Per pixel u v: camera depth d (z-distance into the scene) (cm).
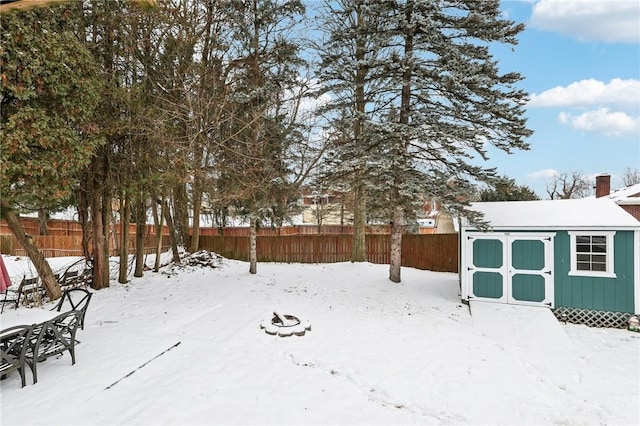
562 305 926
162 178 963
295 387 522
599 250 901
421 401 511
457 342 724
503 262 977
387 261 1631
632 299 864
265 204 1301
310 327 781
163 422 422
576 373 616
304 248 1738
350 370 594
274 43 1252
